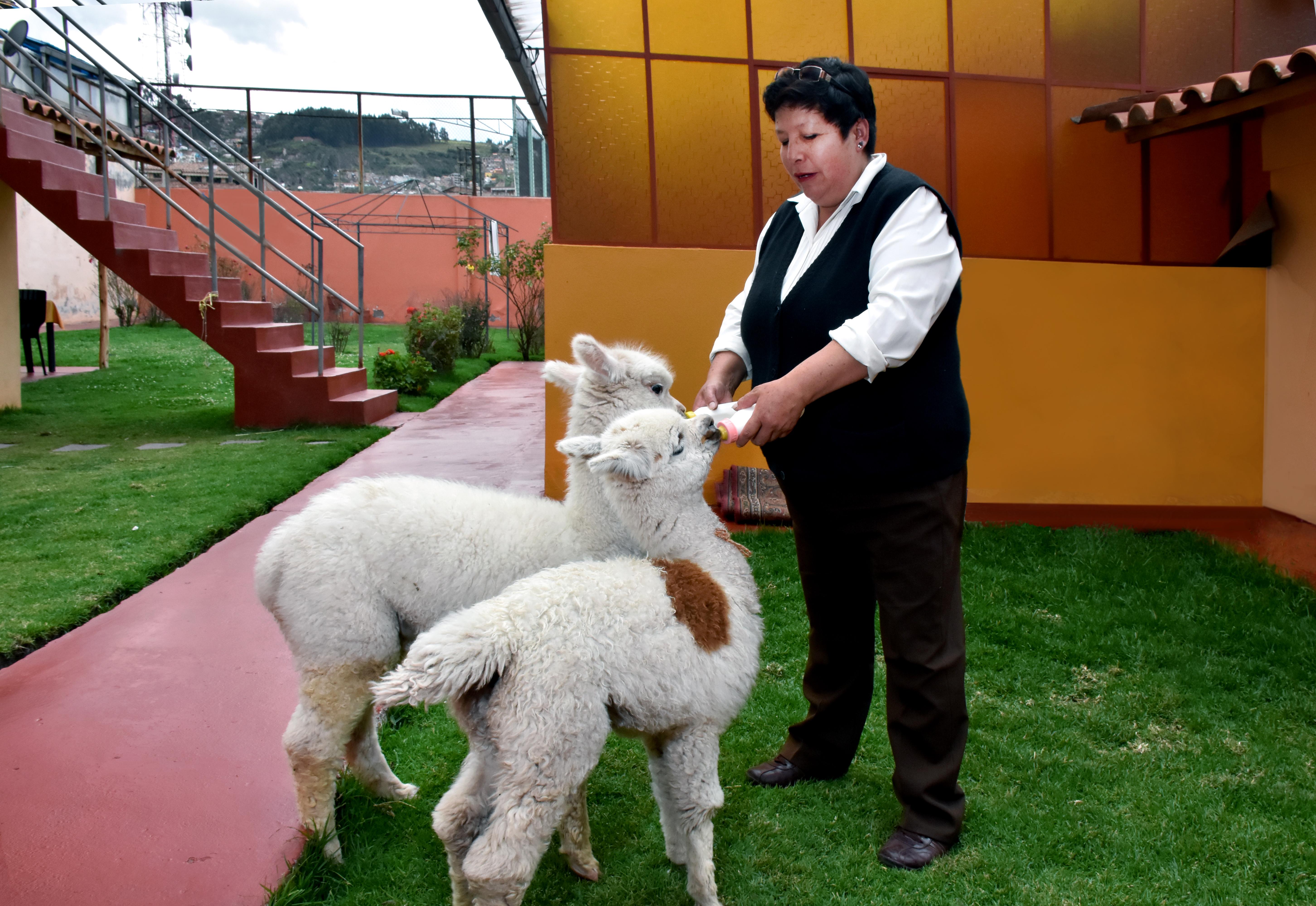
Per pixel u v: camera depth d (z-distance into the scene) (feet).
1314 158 22.40
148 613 16.40
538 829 7.59
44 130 36.58
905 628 9.80
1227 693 14.12
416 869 9.76
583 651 7.81
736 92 22.95
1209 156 24.47
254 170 40.47
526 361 67.72
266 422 35.14
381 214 92.94
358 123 96.48
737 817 10.74
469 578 9.64
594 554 10.09
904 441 9.37
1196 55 24.68
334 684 9.36
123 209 36.65
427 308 57.00
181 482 24.94
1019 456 24.09
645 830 10.58
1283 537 21.98
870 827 10.60
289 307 76.59
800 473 9.88
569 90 22.44
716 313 22.75
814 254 9.74
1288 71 17.83
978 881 9.66
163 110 87.40
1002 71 23.72
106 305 50.52
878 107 23.43
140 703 13.11
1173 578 18.66
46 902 8.95
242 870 9.55
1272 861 10.00
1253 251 24.57
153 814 10.45
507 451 30.68
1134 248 24.57
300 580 9.37
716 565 9.10
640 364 12.33
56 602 16.19
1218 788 11.50
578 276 22.44
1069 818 10.80
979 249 24.03
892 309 8.68
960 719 10.02
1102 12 23.97
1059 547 20.51
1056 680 14.53
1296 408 23.68
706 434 9.29
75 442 31.42
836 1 23.04
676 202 23.04
